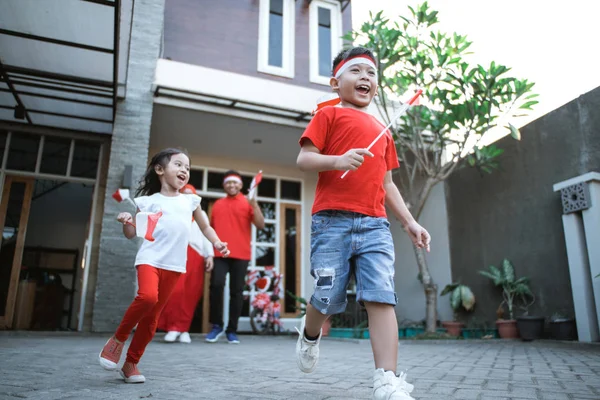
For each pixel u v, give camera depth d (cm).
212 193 809
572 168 622
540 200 664
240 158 832
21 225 649
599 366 320
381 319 161
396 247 902
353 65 196
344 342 583
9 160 652
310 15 830
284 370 275
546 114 666
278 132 728
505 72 617
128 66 608
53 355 323
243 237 526
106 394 180
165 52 711
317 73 810
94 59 514
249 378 237
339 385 217
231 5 768
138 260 216
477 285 763
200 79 658
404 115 704
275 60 793
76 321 936
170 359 328
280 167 865
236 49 755
